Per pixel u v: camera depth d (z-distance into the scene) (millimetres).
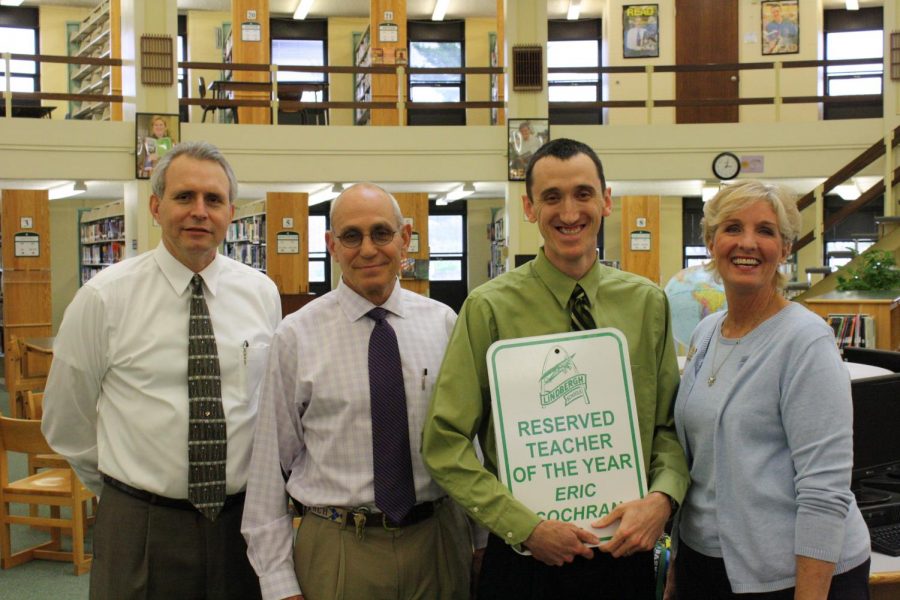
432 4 14047
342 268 2066
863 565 1810
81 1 13750
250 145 9750
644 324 2002
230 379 2238
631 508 1802
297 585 1956
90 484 2402
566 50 14367
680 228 13148
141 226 9414
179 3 13859
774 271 1858
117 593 2115
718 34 12961
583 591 1899
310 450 2010
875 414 2592
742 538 1771
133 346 2182
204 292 2266
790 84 12844
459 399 1894
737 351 1871
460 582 2086
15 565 4199
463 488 1815
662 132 10078
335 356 2014
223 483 2156
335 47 14695
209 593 2152
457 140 10047
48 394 2262
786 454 1780
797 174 10000
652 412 1974
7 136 9164
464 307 2000
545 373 1904
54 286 13586
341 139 9906
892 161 9531
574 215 1891
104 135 9391
